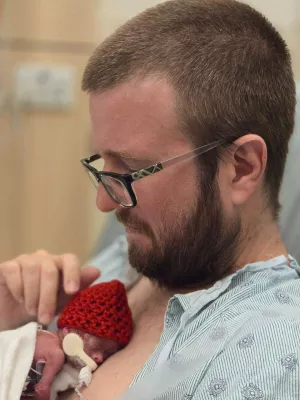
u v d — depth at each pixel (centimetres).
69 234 195
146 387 67
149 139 71
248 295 72
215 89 72
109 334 77
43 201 192
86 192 192
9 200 190
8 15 176
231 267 76
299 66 164
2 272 90
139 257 77
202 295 73
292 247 119
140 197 73
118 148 72
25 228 193
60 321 79
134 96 70
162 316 80
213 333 68
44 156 188
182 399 64
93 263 110
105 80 72
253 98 74
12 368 75
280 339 62
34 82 181
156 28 74
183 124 71
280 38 82
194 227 73
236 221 75
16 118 184
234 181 74
